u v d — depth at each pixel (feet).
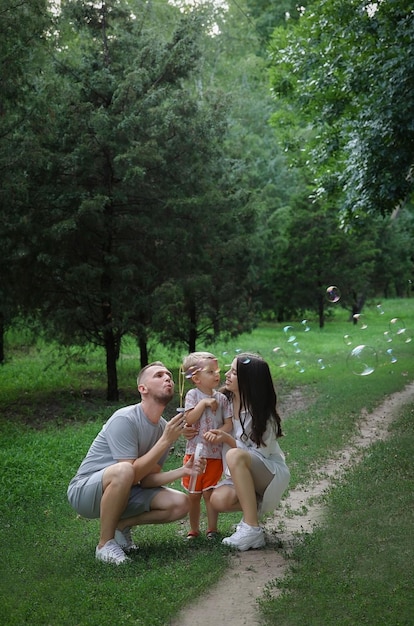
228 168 55.72
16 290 45.88
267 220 102.22
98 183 47.34
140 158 45.14
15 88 41.65
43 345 76.74
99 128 45.03
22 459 29.99
